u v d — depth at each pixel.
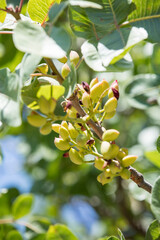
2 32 0.51
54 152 1.02
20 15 0.53
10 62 0.71
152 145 0.97
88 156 0.62
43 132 0.47
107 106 0.50
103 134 0.48
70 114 0.51
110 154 0.48
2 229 0.67
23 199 0.69
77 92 0.51
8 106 0.44
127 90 0.86
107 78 1.03
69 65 0.51
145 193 0.81
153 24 0.51
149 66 0.94
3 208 0.75
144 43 1.03
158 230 0.52
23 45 0.41
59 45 0.43
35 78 0.51
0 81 0.45
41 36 0.42
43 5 0.50
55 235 0.61
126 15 0.51
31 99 0.47
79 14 0.52
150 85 0.85
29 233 0.66
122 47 0.48
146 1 0.51
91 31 0.52
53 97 0.45
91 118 0.51
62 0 0.52
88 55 0.51
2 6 0.51
